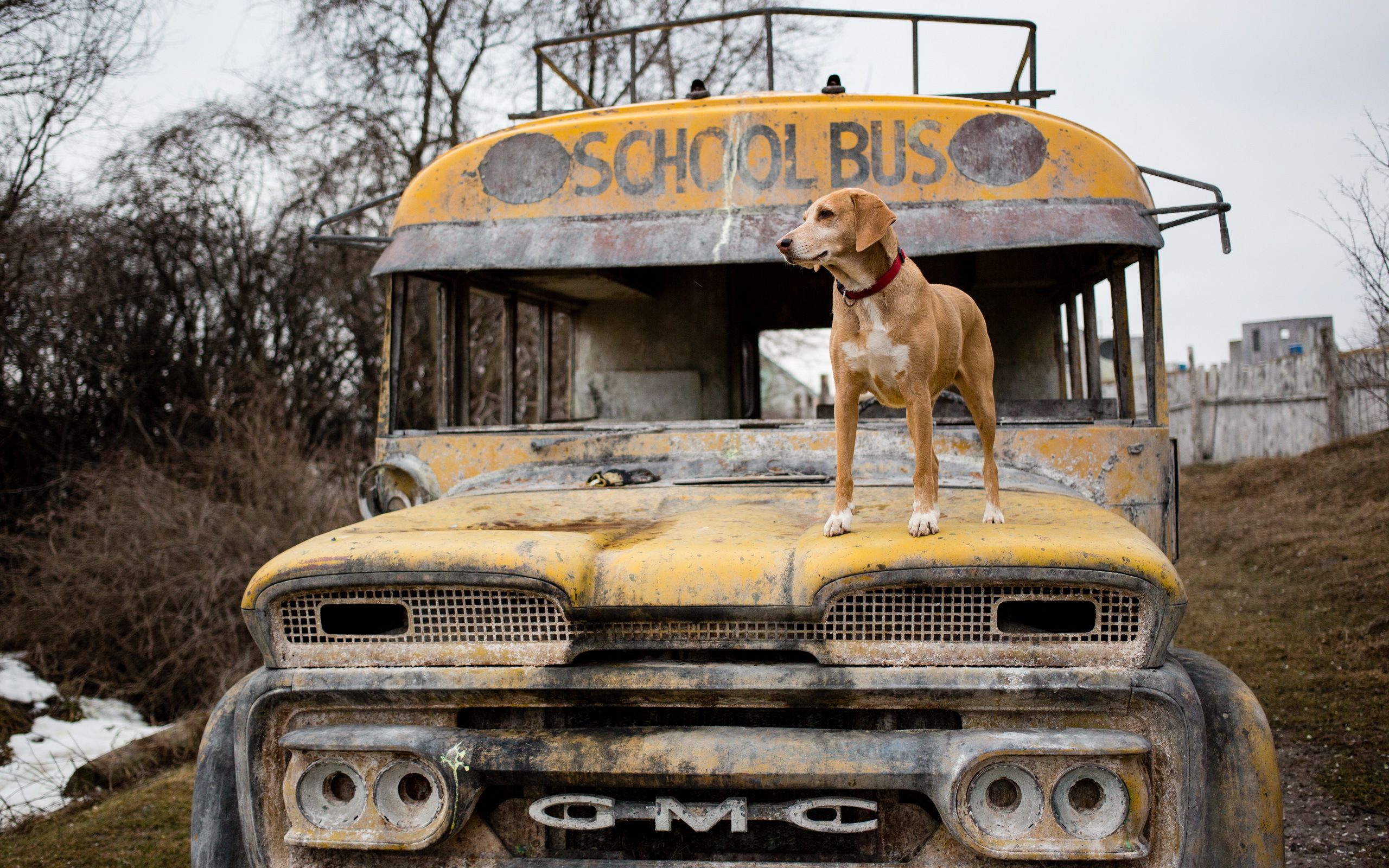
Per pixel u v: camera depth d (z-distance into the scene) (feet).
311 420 40.42
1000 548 7.43
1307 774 15.92
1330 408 48.11
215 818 8.44
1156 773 7.35
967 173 11.73
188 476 29.48
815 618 7.54
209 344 38.24
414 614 7.97
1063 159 11.68
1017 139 11.73
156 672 23.21
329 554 7.98
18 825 16.30
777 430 11.66
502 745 7.59
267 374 37.60
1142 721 7.43
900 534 7.95
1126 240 11.27
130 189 35.91
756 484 11.03
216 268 37.99
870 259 8.13
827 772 7.29
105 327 34.91
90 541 25.75
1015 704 7.45
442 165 12.80
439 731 7.72
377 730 7.68
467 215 12.59
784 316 18.40
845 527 8.15
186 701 23.99
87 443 33.81
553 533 8.41
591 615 7.66
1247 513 40.32
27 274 31.58
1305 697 19.52
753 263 11.67
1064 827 7.15
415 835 7.55
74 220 33.04
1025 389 14.57
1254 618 26.11
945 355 8.41
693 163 12.14
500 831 7.95
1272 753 7.84
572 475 11.74
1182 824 7.27
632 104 12.63
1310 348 59.00
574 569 7.70
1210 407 60.59
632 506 10.06
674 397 15.16
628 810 7.51
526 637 7.82
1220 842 7.59
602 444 11.93
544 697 7.75
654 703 7.72
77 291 33.76
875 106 11.93
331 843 7.63
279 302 40.11
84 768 18.28
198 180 37.29
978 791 7.24
